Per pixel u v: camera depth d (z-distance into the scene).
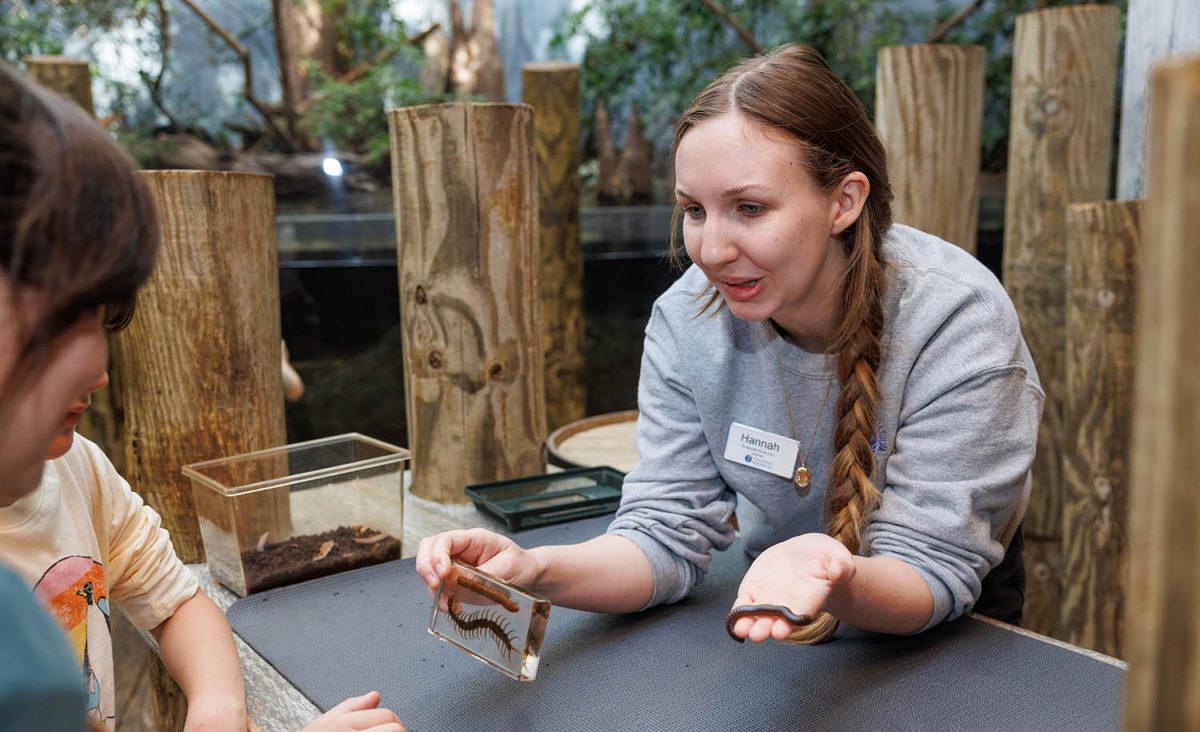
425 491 1.88
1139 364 0.33
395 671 1.12
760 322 1.21
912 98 2.22
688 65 4.39
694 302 1.27
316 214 4.12
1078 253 2.12
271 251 1.63
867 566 1.05
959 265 1.15
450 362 1.81
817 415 1.21
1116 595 2.18
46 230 0.47
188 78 4.40
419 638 1.21
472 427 1.83
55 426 0.55
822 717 0.98
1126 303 2.07
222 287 1.53
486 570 1.07
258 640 1.22
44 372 0.53
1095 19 2.27
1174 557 0.32
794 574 0.88
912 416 1.14
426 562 1.06
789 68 1.04
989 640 1.16
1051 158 2.33
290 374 1.88
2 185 0.46
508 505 1.68
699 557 1.28
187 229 1.50
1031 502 2.47
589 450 2.40
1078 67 2.28
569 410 3.33
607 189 4.31
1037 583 2.50
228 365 1.56
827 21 3.97
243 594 1.39
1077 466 2.20
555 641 1.18
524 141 1.79
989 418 1.10
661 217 4.23
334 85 4.18
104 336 0.58
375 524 1.52
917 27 4.09
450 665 1.14
